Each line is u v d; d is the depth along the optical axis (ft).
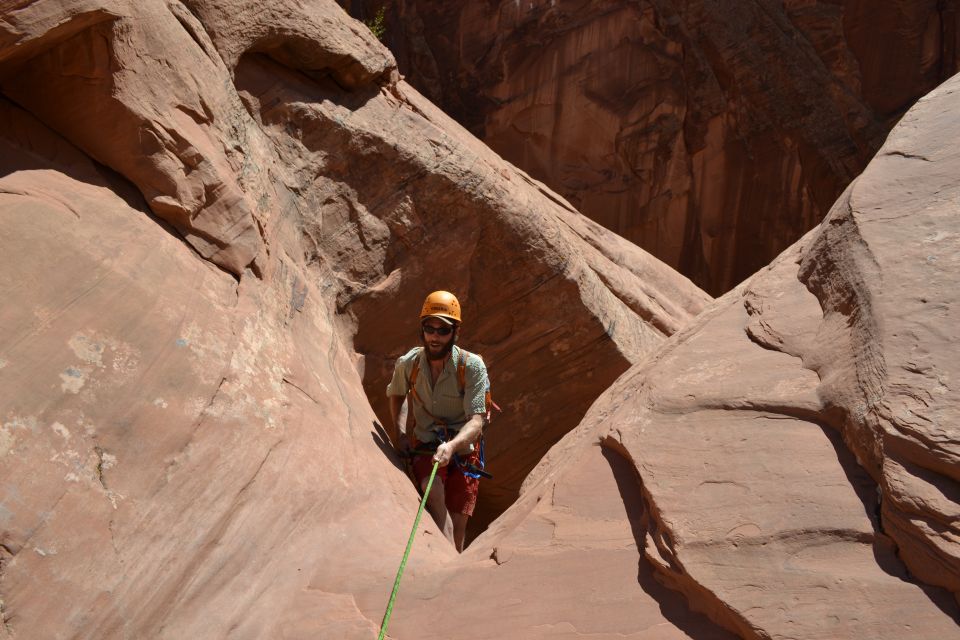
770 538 8.79
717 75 51.83
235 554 10.74
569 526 10.72
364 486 12.91
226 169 14.70
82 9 12.46
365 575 11.09
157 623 9.73
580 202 53.01
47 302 10.93
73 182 12.80
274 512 11.45
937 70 50.42
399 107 19.90
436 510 14.60
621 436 11.07
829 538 8.55
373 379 19.20
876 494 8.70
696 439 10.37
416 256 19.56
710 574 8.77
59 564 9.29
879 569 8.13
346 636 10.11
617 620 9.23
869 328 9.64
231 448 11.57
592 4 52.54
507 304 21.35
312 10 18.13
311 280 17.35
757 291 12.76
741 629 8.32
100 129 13.19
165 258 12.89
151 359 11.44
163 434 10.94
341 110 18.58
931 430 8.13
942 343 8.92
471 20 54.24
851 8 51.37
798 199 50.80
